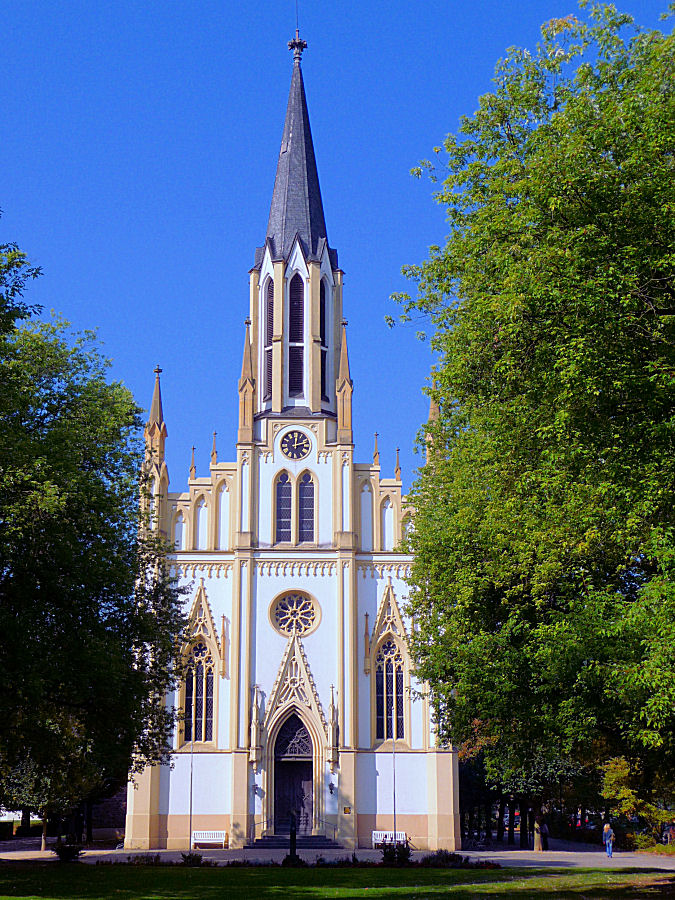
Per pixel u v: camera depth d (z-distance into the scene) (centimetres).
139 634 4578
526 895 3347
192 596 8100
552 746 3559
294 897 3438
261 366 9019
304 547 8212
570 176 2658
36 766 5091
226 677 7962
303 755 7856
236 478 8362
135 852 7131
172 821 7644
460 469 4091
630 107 2655
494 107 3544
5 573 3753
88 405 4769
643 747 3153
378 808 7769
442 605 4353
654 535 2473
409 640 4984
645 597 2412
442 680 4403
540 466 3127
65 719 4572
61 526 3772
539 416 2978
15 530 3541
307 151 9675
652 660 2334
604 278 2516
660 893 3306
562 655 2883
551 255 2653
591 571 2969
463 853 7062
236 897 3431
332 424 8681
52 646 3781
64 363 4856
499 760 4256
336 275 9319
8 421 3691
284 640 8025
